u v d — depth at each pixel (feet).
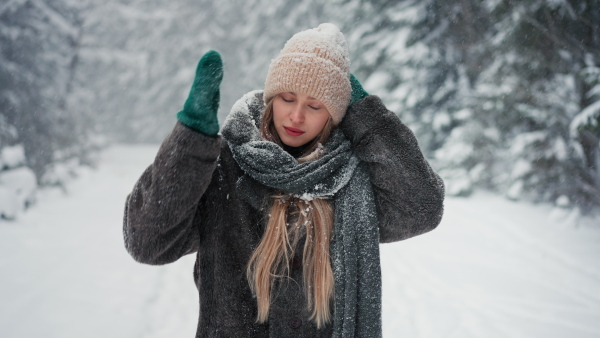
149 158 63.57
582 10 21.91
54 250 16.58
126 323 11.03
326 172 4.08
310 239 4.24
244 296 4.24
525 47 24.52
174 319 11.45
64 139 41.24
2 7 37.01
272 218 4.15
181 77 93.09
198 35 93.76
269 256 4.07
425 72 33.35
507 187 26.48
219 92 3.60
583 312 12.44
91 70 79.92
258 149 4.01
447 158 29.35
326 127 4.41
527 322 11.82
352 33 38.24
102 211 24.85
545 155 24.66
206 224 4.23
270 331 4.20
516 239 19.34
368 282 4.17
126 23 94.68
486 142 28.63
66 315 11.23
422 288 14.26
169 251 3.98
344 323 4.10
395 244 19.33
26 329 10.36
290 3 66.08
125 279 14.12
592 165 23.43
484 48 29.53
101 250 16.98
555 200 24.81
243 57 84.02
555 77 24.36
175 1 98.73
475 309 12.66
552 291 13.92
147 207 3.63
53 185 31.22
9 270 14.03
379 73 35.50
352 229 4.20
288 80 4.10
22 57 39.11
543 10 23.11
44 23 42.50
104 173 44.39
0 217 20.48
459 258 17.24
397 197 4.29
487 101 27.53
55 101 42.88
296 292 4.24
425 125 33.71
